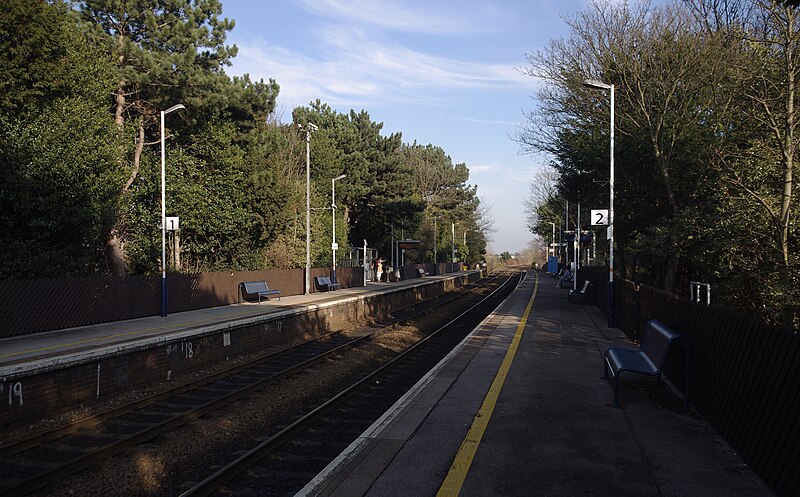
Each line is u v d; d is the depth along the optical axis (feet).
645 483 16.53
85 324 51.83
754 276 44.21
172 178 91.97
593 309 77.66
